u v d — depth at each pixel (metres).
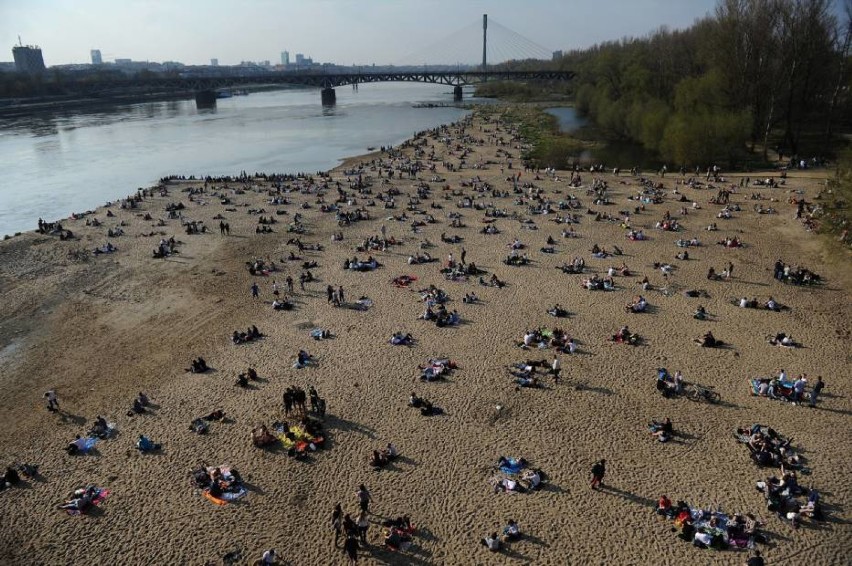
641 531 26.34
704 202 79.38
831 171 90.56
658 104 125.12
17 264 64.19
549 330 44.53
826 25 100.81
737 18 106.56
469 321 47.19
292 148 154.88
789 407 34.62
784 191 81.75
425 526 27.08
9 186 110.62
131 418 36.06
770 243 62.59
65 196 102.50
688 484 29.03
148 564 25.58
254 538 26.81
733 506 27.48
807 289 50.81
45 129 199.75
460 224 73.06
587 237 67.12
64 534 27.36
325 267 60.38
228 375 40.50
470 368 40.22
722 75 110.12
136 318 50.41
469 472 30.44
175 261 63.94
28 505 29.28
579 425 33.88
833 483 28.44
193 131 194.12
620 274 55.72
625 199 83.31
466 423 34.38
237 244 68.94
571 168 109.19
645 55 159.62
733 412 34.50
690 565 24.48
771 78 104.06
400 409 35.91
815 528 25.94
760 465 30.00
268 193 94.19
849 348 40.88
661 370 37.47
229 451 32.66
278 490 29.69
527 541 26.03
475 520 27.34
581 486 29.22
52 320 50.56
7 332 48.66
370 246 65.69
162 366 42.19
